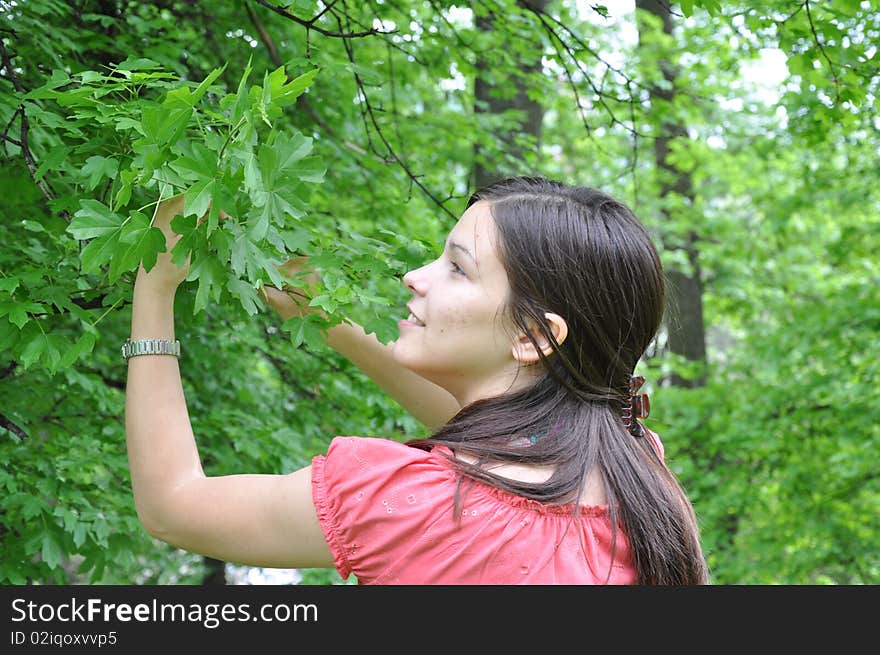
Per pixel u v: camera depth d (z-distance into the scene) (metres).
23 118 2.07
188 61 3.76
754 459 8.49
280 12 2.47
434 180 5.65
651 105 5.05
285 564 1.41
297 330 1.74
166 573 5.47
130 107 1.70
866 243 8.99
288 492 1.38
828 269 11.85
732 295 11.60
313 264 1.82
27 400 3.36
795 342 8.05
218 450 4.17
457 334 1.48
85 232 1.44
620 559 1.39
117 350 4.06
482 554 1.32
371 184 4.70
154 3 3.96
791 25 3.61
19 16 2.91
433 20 4.41
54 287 1.90
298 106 4.43
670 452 8.27
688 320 10.32
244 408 4.67
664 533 1.42
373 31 2.58
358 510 1.35
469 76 4.77
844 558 8.32
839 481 8.28
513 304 1.46
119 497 3.61
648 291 1.53
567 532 1.35
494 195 1.54
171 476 1.41
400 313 2.39
